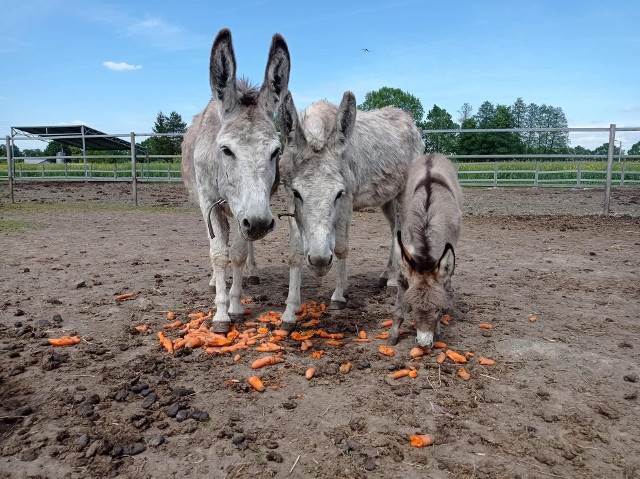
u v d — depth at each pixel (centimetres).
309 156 405
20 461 262
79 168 2672
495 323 480
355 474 255
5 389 338
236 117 376
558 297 570
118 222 1159
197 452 273
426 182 500
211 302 537
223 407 320
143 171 2459
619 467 263
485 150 4516
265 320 475
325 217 387
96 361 385
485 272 692
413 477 253
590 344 427
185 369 376
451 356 390
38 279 621
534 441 285
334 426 299
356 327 472
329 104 525
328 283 635
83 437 279
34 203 1506
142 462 264
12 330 443
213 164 423
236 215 375
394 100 6519
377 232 1080
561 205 1495
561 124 10081
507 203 1557
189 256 787
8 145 1464
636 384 356
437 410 319
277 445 279
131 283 612
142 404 320
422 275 388
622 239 953
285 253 828
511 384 355
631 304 541
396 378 362
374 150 561
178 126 7519
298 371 373
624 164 1867
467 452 274
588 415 314
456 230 476
